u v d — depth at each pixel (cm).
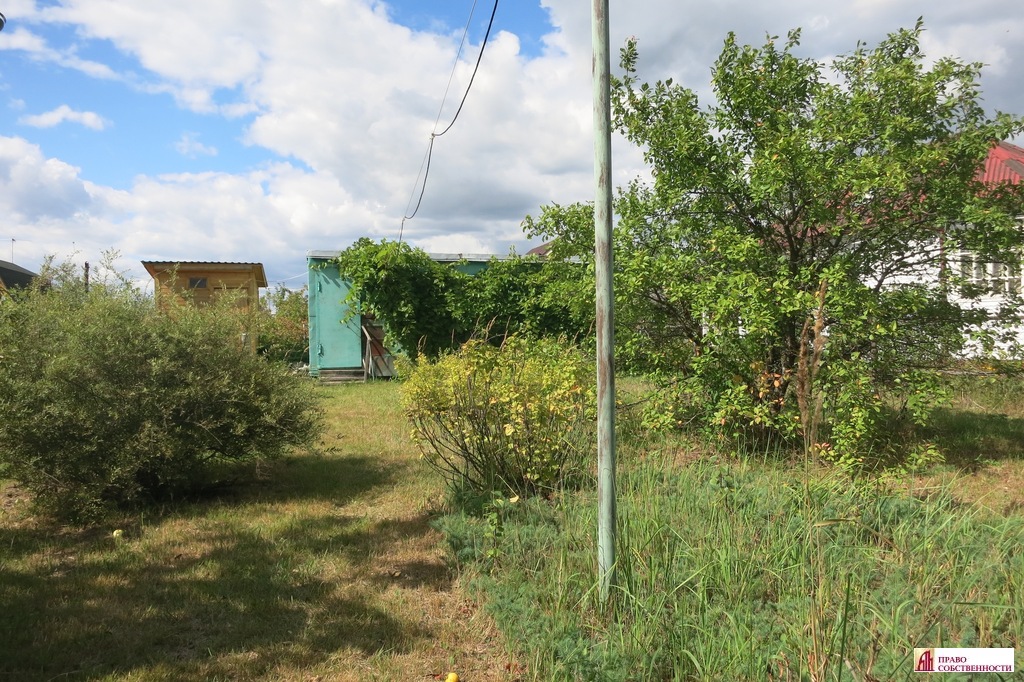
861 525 407
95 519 540
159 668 321
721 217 712
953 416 853
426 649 343
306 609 387
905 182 584
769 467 567
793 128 677
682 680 283
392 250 1603
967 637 282
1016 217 650
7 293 581
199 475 625
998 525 414
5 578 425
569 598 356
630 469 543
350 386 1536
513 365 559
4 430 525
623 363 744
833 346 599
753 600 344
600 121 333
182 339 579
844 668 266
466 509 528
